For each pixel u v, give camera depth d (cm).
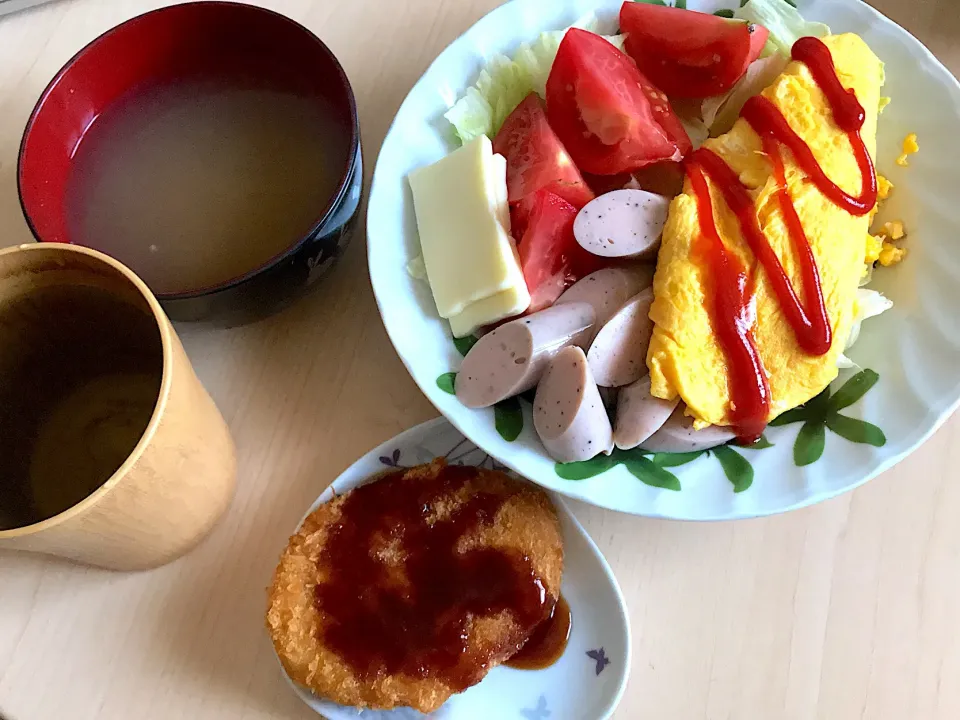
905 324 29
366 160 33
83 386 26
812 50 30
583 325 27
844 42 30
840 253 28
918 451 29
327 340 31
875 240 30
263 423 30
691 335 27
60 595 28
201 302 25
